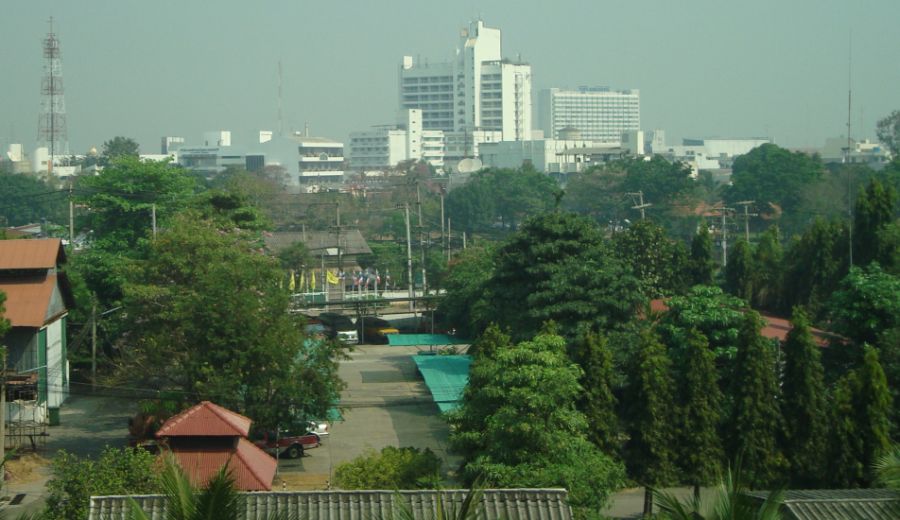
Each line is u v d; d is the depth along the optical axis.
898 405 37.78
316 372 40.56
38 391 45.28
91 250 61.25
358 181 197.62
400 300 75.12
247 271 43.19
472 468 30.55
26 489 36.94
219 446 29.91
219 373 39.59
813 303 55.09
